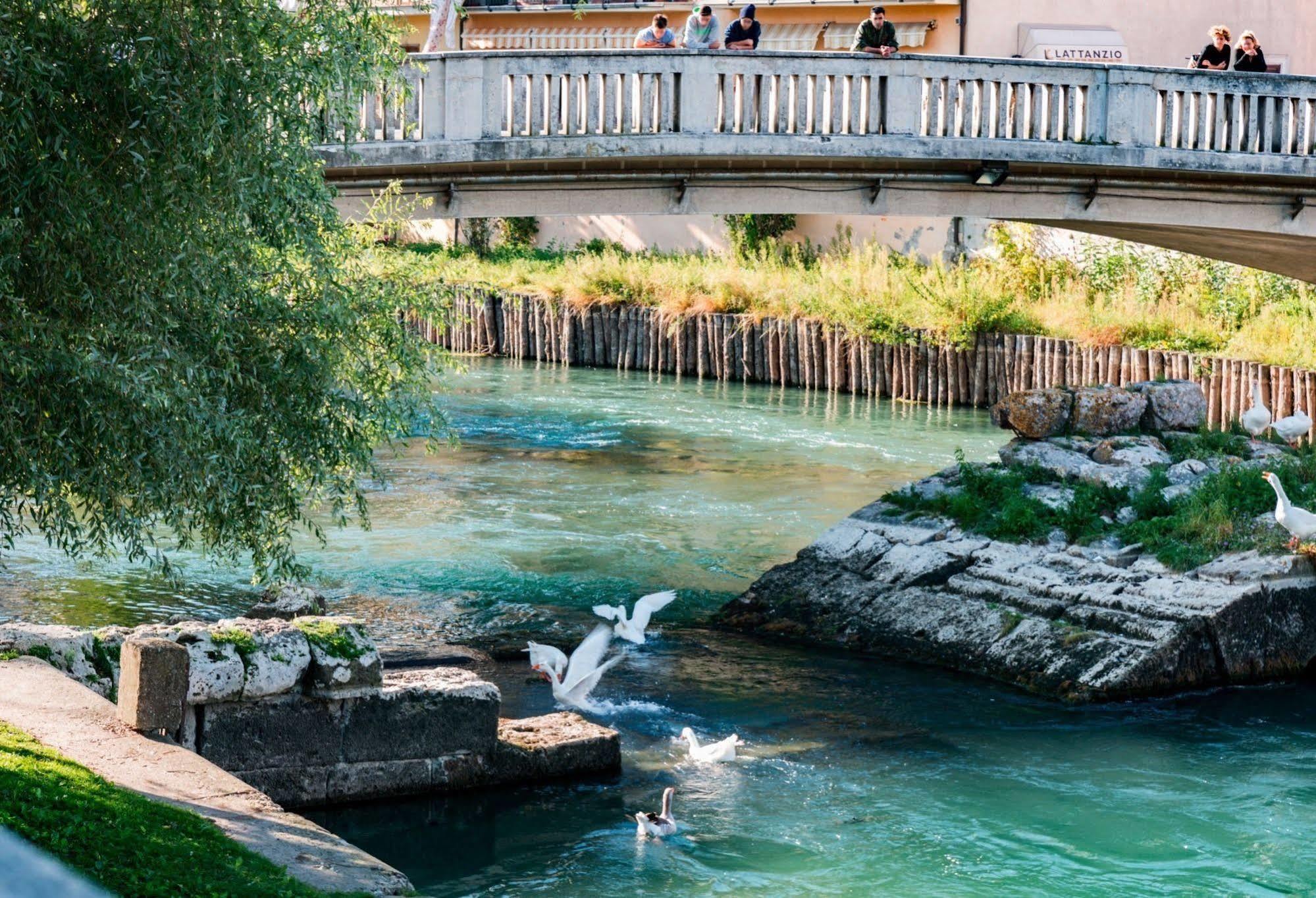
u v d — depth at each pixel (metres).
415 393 15.02
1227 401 32.16
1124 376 34.66
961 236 44.50
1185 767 13.52
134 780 9.47
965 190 23.08
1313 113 23.05
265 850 8.70
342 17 12.53
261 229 12.34
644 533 23.05
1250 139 22.78
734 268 46.12
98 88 10.61
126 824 8.44
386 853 11.07
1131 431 20.73
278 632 11.52
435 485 26.91
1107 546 17.45
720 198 21.91
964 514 18.67
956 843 11.68
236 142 11.02
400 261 15.45
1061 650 15.98
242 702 11.26
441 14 20.61
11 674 11.34
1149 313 37.12
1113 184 23.19
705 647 17.31
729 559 21.48
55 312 10.80
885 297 40.69
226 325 12.16
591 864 11.02
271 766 11.41
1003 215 23.33
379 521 23.62
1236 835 11.92
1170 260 39.22
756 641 17.67
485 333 51.47
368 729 11.77
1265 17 42.19
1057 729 14.55
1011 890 10.77
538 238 57.00
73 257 10.62
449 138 19.47
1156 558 16.95
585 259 49.59
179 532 12.59
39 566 19.83
